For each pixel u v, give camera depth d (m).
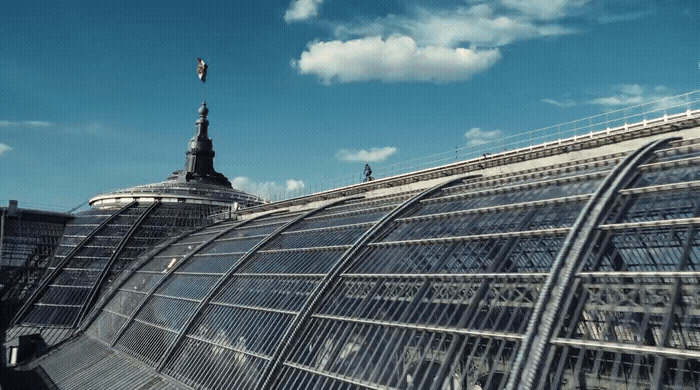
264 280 50.72
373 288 38.44
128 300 72.44
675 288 23.61
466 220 39.62
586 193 34.31
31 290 90.69
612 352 23.22
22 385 67.06
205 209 109.12
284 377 37.56
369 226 49.03
